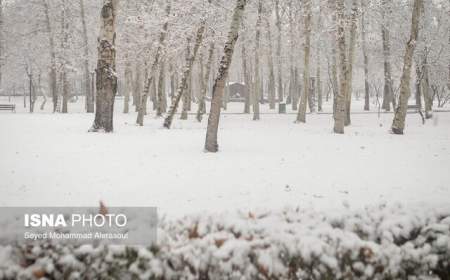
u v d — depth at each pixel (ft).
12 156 37.99
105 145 45.34
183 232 12.41
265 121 100.78
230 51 42.32
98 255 11.24
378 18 101.71
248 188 27.17
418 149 46.39
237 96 205.98
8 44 138.31
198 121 94.07
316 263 10.76
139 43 96.78
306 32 91.61
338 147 47.96
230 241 11.22
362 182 29.40
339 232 11.62
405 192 26.58
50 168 32.96
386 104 137.59
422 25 102.94
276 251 10.99
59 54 122.01
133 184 27.99
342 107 68.13
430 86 133.90
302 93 95.14
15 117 88.28
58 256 11.39
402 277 11.18
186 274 11.14
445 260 11.46
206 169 33.50
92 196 24.84
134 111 133.80
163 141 49.98
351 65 88.99
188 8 70.79
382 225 12.15
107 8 54.19
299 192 26.32
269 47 121.90
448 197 25.21
